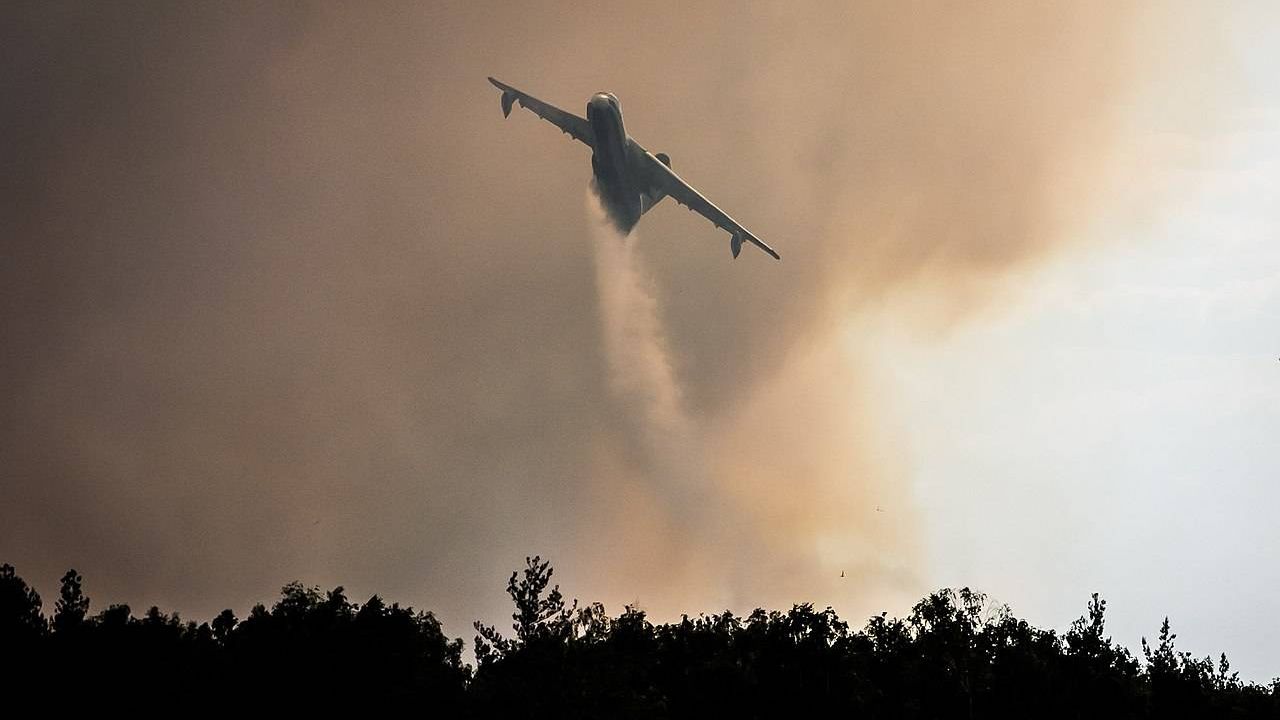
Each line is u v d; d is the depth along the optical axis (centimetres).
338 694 18788
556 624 17812
